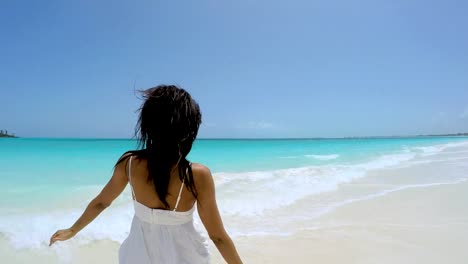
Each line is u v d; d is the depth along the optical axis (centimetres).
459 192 805
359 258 405
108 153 2227
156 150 134
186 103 137
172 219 138
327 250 428
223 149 3095
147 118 136
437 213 614
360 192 801
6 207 602
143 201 141
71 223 500
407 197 746
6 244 416
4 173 1145
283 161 1736
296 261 395
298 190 802
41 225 486
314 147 3731
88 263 380
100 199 153
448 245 448
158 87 142
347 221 557
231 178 956
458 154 2222
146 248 139
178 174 134
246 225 527
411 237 477
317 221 555
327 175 1062
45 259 384
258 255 411
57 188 816
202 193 138
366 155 2209
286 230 506
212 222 145
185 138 136
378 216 591
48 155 1998
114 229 475
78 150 2578
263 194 740
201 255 145
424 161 1661
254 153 2477
